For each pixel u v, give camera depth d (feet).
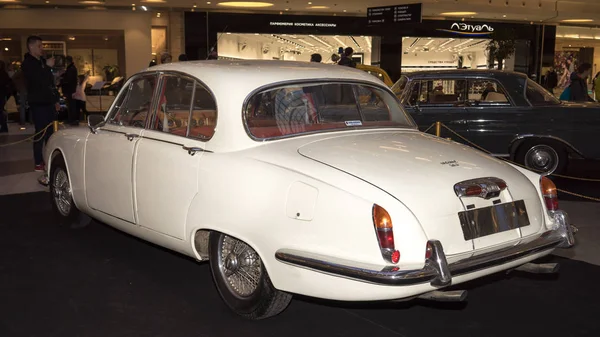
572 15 88.38
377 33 89.76
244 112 13.69
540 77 98.58
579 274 17.40
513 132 29.71
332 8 83.71
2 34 77.82
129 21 80.84
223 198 13.17
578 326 13.85
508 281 16.79
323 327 13.74
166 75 15.79
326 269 11.33
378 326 13.84
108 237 20.34
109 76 81.05
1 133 51.90
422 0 78.43
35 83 31.58
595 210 24.81
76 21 79.36
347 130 14.67
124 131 16.80
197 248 14.78
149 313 14.29
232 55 87.20
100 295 15.35
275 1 77.61
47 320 13.76
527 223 13.20
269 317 13.76
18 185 28.73
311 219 11.76
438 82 30.04
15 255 18.34
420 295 11.94
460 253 11.89
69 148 19.38
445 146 14.33
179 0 75.92
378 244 11.13
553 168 29.99
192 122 14.69
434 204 11.70
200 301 15.11
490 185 12.49
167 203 14.76
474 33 93.30
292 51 112.16
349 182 11.71
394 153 13.14
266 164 12.78
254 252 13.42
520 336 13.30
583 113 29.60
